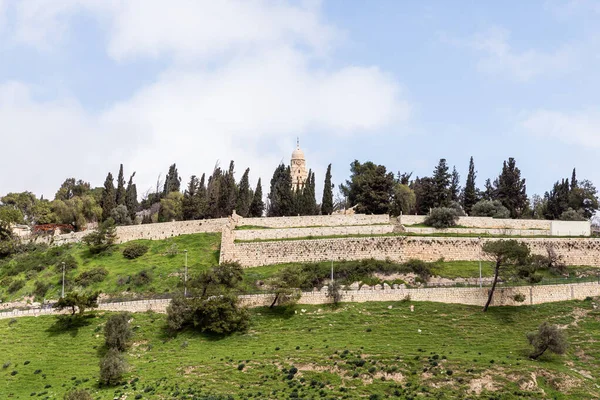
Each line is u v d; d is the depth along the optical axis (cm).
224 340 13338
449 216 18162
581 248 16900
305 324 13662
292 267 16012
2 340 13875
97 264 17962
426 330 13088
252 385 11269
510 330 13062
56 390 11725
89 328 14138
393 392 10800
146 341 13575
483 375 11025
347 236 17675
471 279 15275
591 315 13500
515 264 14462
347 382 11150
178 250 18162
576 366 11750
